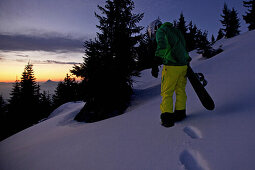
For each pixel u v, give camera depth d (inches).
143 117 95.6
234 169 34.6
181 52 68.1
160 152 50.2
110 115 233.3
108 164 52.1
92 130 101.6
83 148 71.4
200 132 55.7
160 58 72.8
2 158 110.7
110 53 285.4
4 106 1082.1
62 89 1267.2
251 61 139.1
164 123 65.8
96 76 268.4
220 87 101.1
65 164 61.4
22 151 110.0
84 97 273.3
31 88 1151.0
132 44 284.2
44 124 273.1
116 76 271.7
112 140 70.6
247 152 38.0
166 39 67.6
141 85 453.4
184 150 47.5
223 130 51.2
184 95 73.7
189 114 76.9
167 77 69.6
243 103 66.0
